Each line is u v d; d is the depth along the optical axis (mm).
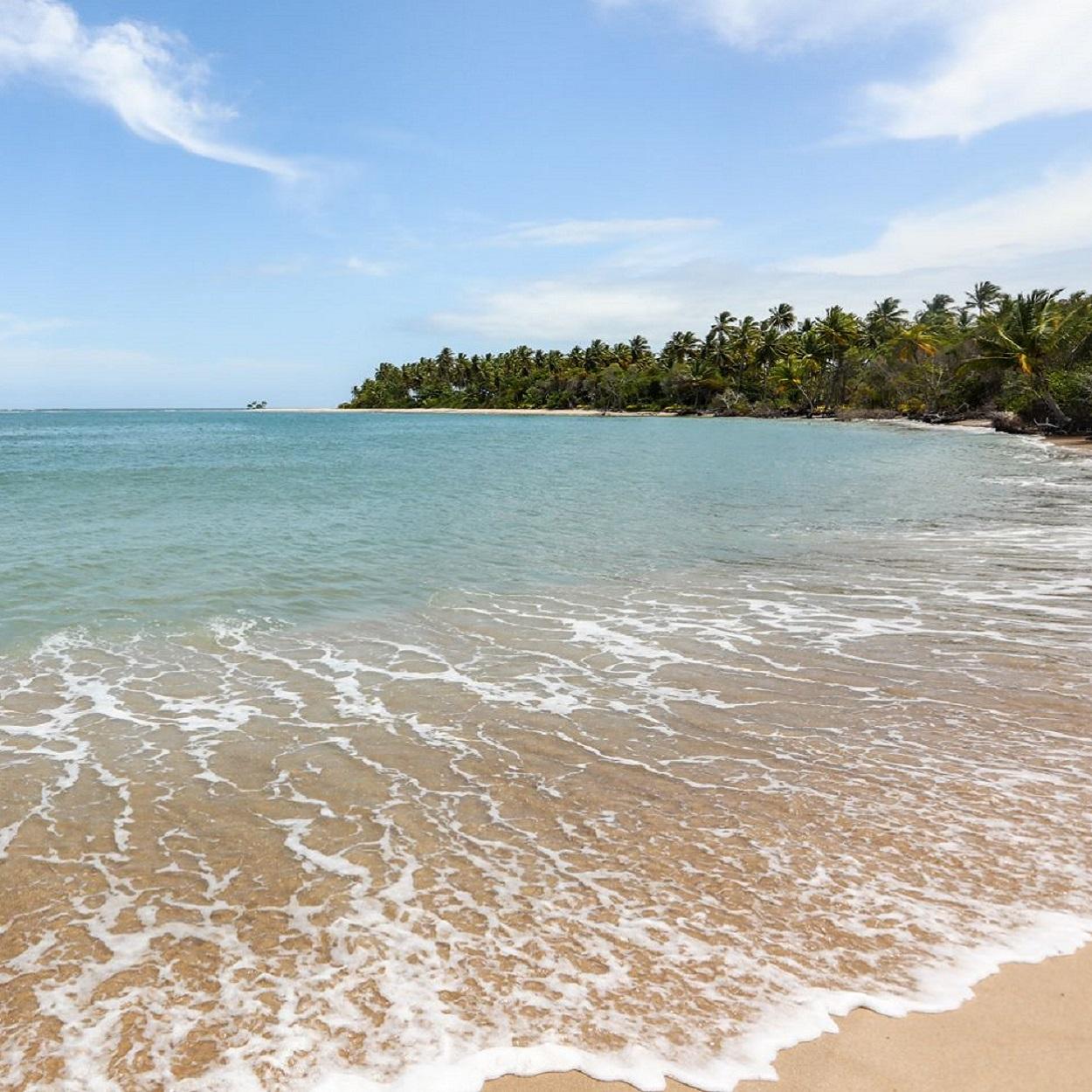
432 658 8172
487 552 14320
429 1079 2920
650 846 4516
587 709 6699
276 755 5770
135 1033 3121
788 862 4320
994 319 68188
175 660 8062
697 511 19938
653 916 3854
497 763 5648
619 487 26016
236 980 3426
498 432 78500
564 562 13375
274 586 11453
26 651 8250
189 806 4980
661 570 12695
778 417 104375
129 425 110188
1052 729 6156
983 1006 3266
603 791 5203
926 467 32125
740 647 8469
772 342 108125
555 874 4230
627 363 141125
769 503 21406
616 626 9352
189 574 12211
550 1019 3201
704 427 79938
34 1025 3154
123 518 18578
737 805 4988
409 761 5680
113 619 9586
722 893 4043
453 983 3408
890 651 8273
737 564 13078
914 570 12406
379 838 4621
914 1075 2930
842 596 10805
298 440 65250
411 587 11477
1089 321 51281
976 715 6480
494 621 9625
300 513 19828
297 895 4043
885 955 3566
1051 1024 3168
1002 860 4309
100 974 3453
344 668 7828
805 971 3471
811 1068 2967
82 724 6320
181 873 4246
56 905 3949
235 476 30891
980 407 72438
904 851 4422
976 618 9555
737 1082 2908
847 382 100750
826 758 5672
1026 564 12750
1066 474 28438
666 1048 3057
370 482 28484
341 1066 2979
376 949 3627
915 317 121000
